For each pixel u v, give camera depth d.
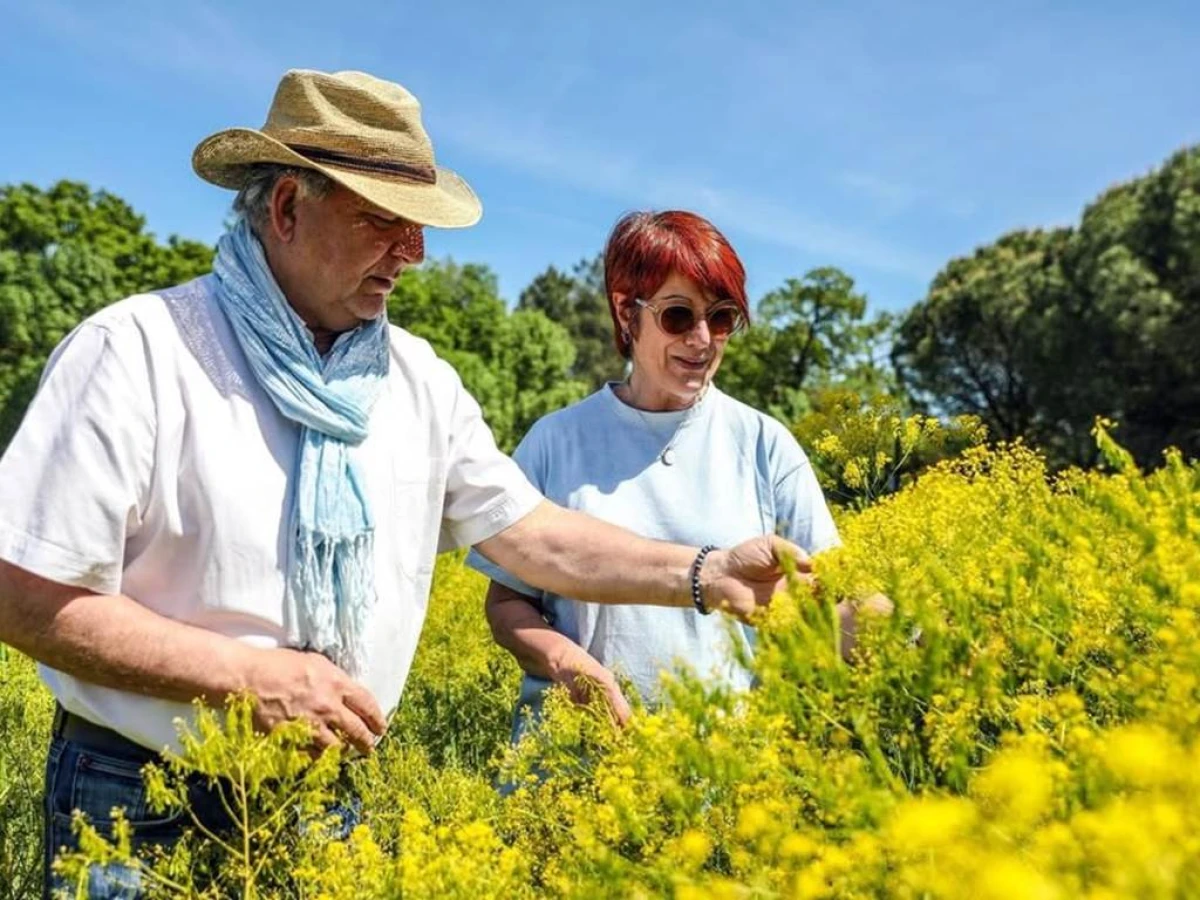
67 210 45.53
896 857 1.20
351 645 2.06
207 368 2.01
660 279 2.76
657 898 1.40
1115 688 1.48
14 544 1.78
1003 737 1.35
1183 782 1.00
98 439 1.85
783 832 1.36
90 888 1.90
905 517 3.38
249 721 1.70
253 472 2.00
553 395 43.47
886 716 1.54
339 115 2.10
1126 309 29.03
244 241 2.11
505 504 2.38
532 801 2.06
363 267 2.10
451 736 4.23
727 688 1.55
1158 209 30.30
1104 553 1.81
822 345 37.94
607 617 2.71
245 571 1.98
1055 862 1.02
